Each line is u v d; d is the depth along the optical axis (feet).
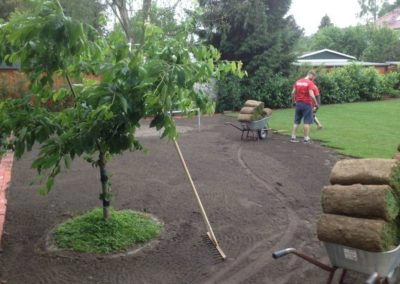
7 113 14.56
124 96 13.00
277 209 20.34
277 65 70.28
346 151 32.48
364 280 13.33
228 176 26.50
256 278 13.83
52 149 13.96
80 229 17.24
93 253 15.71
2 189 23.85
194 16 17.80
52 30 11.70
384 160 12.44
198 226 18.30
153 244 16.56
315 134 41.06
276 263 14.83
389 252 10.96
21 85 50.06
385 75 88.53
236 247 16.19
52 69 13.60
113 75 12.89
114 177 26.53
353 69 81.00
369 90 81.87
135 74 12.66
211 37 70.90
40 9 12.01
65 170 28.37
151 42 13.84
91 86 13.74
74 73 15.48
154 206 20.95
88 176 26.78
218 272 14.29
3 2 66.03
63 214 19.97
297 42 75.05
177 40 13.98
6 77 52.47
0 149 15.90
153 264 14.93
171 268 14.62
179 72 12.01
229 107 68.18
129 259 15.31
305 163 29.37
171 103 13.10
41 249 16.25
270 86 69.87
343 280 13.20
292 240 16.74
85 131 13.93
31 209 20.72
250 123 38.37
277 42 70.18
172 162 30.63
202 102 14.40
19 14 13.16
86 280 13.93
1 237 17.33
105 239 16.43
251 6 69.15
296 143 37.19
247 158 31.48
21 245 16.63
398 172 12.02
